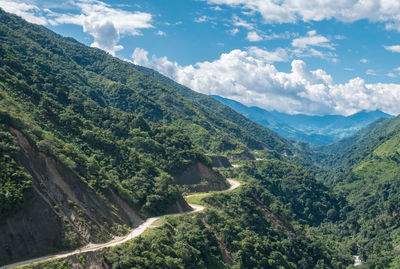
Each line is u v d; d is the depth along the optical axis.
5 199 75.62
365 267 155.50
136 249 90.31
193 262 103.06
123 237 97.75
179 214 130.12
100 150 137.62
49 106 142.25
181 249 102.00
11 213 76.44
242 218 150.75
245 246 127.19
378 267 155.25
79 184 101.19
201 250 110.75
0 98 120.44
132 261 85.31
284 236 160.38
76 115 154.00
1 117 95.12
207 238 119.88
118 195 114.56
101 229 94.44
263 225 156.50
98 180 110.62
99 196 105.31
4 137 90.00
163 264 91.69
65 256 77.38
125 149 148.88
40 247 77.56
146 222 114.75
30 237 77.19
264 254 132.88
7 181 79.94
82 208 95.38
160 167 162.75
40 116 130.88
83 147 132.75
